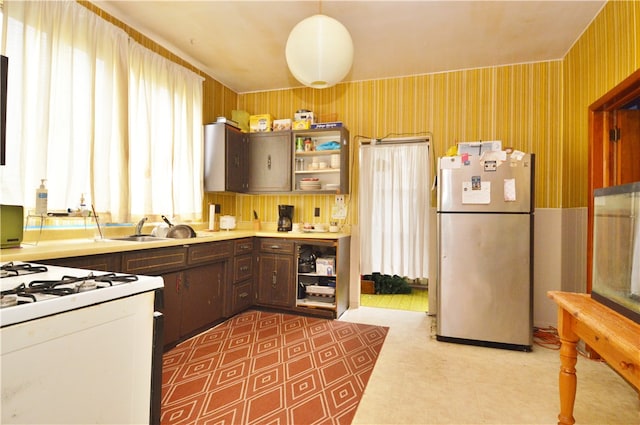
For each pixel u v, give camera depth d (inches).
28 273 49.2
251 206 170.7
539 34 114.5
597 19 102.1
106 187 101.1
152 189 118.6
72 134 91.6
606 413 73.4
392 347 108.0
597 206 57.9
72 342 34.0
